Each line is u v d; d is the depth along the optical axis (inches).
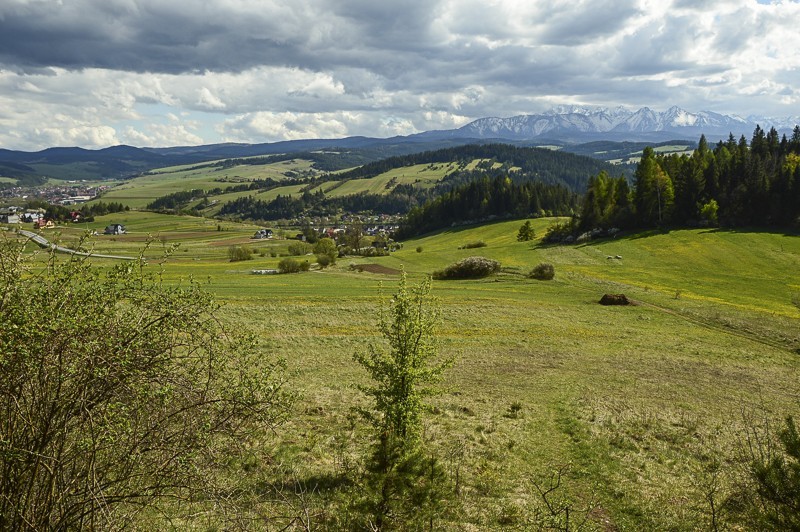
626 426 883.4
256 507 347.3
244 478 497.0
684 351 1669.5
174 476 259.6
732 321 2129.7
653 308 2433.6
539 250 4662.9
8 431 230.8
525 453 728.3
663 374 1366.9
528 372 1328.7
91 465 232.5
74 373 227.9
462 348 1595.7
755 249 3961.6
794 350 1758.1
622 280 3255.4
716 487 593.6
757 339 1910.7
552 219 7047.2
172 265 4033.0
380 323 609.3
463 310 2194.9
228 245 6131.9
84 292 248.8
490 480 604.7
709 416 981.8
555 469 671.1
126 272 266.1
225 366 283.6
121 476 248.1
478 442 760.3
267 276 3299.7
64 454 237.9
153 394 238.7
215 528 345.1
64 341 226.2
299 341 1561.3
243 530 296.5
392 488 373.4
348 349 1489.9
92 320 236.5
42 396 231.3
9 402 228.4
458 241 6545.3
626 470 674.8
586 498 580.1
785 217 4532.5
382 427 546.9
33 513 231.3
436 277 3398.1
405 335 577.3
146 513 352.5
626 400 1082.7
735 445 780.0
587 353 1599.4
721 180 5118.1
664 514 534.9
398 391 573.3
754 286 3006.9
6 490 233.6
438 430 796.6
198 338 271.4
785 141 6314.0
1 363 214.8
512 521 502.0
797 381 1353.3
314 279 3132.4
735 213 4761.3
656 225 5009.8
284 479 523.8
